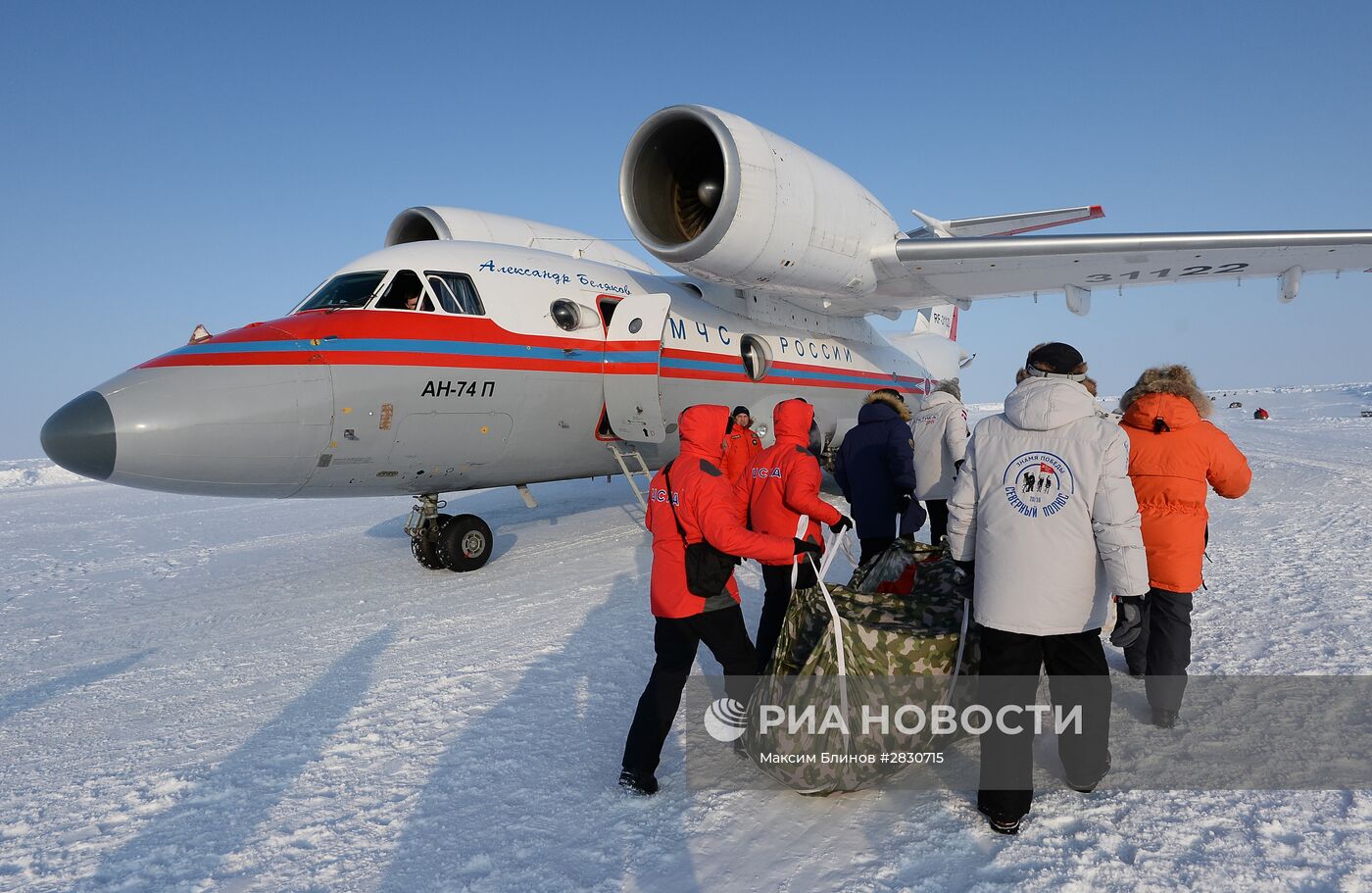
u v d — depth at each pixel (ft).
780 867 7.46
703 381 25.14
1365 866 6.89
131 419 15.61
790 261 21.12
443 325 19.45
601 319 22.84
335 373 17.65
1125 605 7.34
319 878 7.70
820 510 10.32
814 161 21.34
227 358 16.92
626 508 32.71
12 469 74.59
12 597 21.77
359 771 10.00
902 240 23.30
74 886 7.78
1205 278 26.40
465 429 19.90
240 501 45.91
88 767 10.59
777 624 11.46
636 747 8.93
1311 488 29.53
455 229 25.23
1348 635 12.69
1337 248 22.06
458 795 9.23
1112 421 7.85
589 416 22.74
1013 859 7.32
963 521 8.27
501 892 7.32
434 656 14.61
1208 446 9.70
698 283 27.02
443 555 21.44
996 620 7.66
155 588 22.16
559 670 13.32
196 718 12.21
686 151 21.44
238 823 8.87
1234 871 6.93
